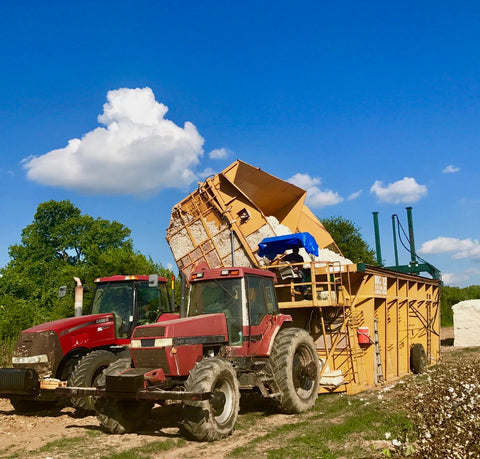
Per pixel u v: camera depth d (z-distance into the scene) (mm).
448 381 8688
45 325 9344
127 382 6812
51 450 6598
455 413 6254
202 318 7797
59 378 9211
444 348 21375
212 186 11172
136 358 7395
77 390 7309
